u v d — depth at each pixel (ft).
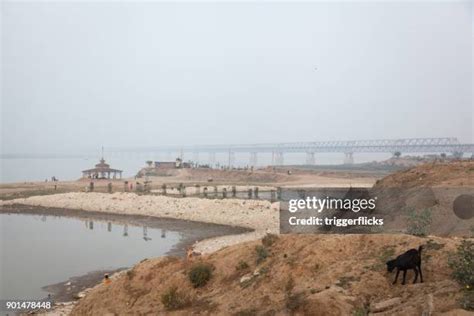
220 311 59.16
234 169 479.00
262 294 59.93
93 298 78.89
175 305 66.64
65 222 197.98
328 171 428.97
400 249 57.82
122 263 121.39
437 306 40.40
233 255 76.07
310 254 63.98
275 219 174.81
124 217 205.77
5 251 137.90
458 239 59.00
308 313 47.80
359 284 51.06
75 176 602.85
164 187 269.44
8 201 256.93
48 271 112.78
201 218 192.75
